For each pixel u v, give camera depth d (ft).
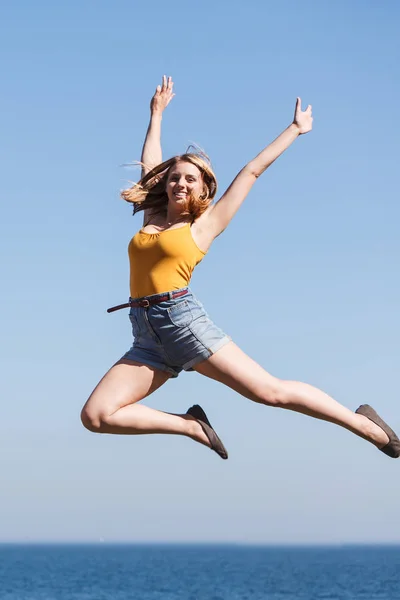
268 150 22.40
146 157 24.73
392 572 362.33
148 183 22.81
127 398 21.45
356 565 479.00
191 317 21.33
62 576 308.60
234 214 22.22
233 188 22.24
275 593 209.77
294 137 22.53
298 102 22.75
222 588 230.27
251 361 21.50
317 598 191.01
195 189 22.06
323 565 478.18
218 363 21.27
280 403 21.45
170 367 21.85
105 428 21.34
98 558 645.10
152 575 320.09
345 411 21.95
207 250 22.18
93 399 21.38
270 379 21.35
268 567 433.48
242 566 448.65
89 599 183.11
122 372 21.58
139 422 21.50
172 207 22.17
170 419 21.94
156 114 25.45
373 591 220.23
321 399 21.70
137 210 22.99
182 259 21.50
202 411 22.62
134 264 21.88
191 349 21.29
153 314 21.38
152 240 21.63
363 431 22.02
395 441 22.27
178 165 22.09
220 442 22.27
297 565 474.90
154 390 21.84
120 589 223.92
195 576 312.50
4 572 350.02
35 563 493.77
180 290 21.47
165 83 25.66
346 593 211.41
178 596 194.90
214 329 21.56
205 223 22.21
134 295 21.95
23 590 219.41
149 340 21.65
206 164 22.15
